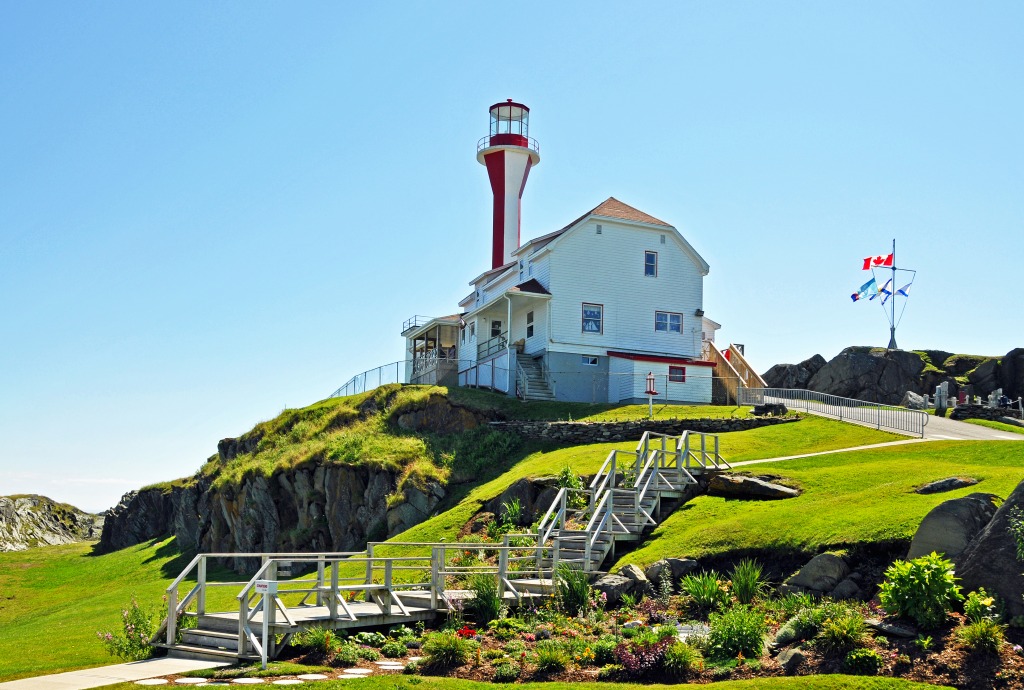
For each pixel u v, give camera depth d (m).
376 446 44.09
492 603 19.55
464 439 43.78
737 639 16.02
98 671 15.84
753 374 51.41
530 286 51.09
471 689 14.52
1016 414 46.66
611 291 51.34
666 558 21.89
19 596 50.19
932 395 62.41
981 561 16.02
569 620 19.17
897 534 19.03
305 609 19.42
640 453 28.31
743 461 31.41
